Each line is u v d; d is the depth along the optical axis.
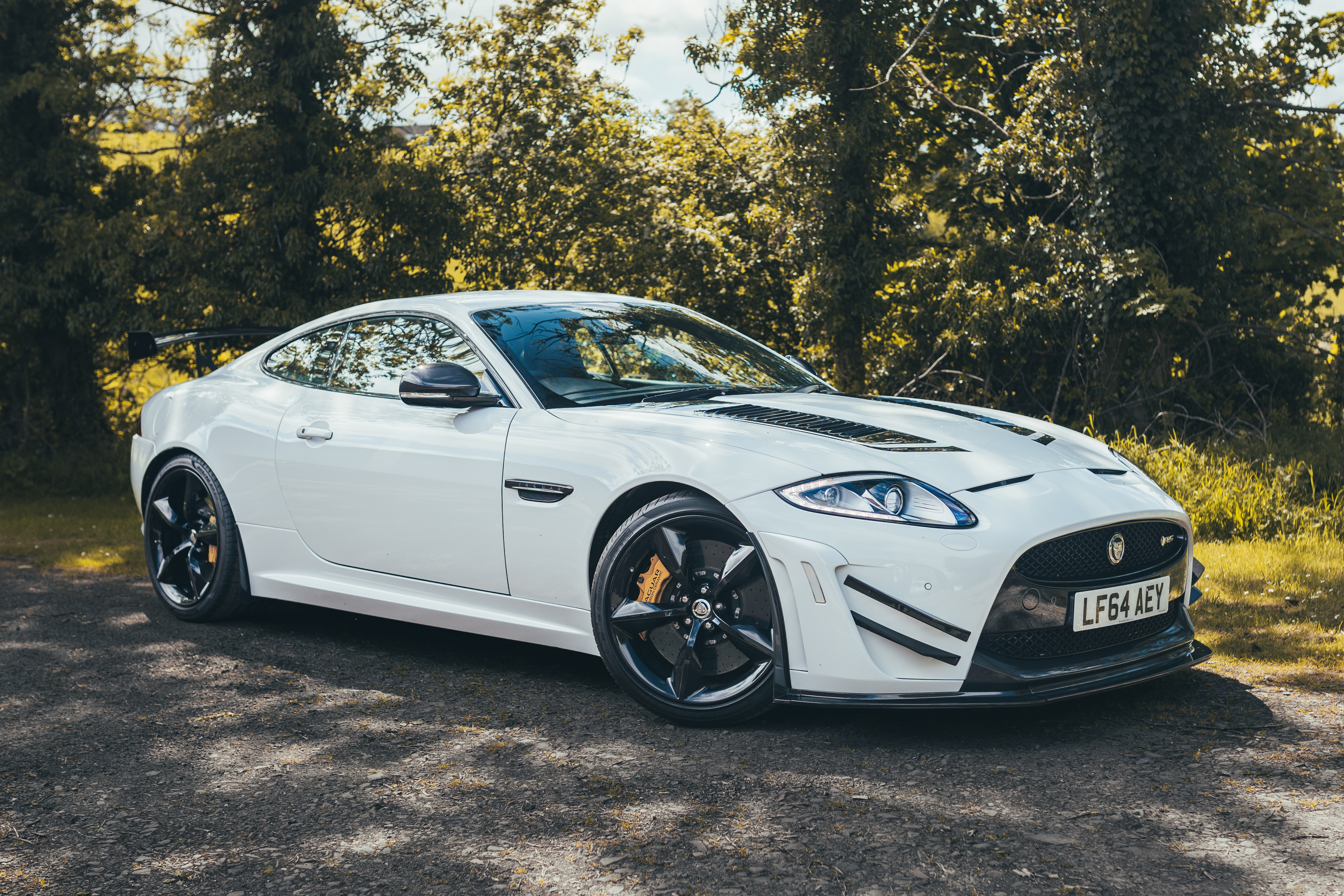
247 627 4.62
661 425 3.38
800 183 13.14
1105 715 3.21
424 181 12.12
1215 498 6.75
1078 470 3.21
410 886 2.22
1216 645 3.94
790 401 3.71
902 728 3.14
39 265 11.69
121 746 3.13
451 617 3.78
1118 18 10.35
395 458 3.87
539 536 3.48
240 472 4.41
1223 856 2.26
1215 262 11.04
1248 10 11.73
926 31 11.50
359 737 3.17
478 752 3.02
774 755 2.94
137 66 12.32
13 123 11.66
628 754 2.98
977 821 2.47
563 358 3.88
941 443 3.23
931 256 12.35
